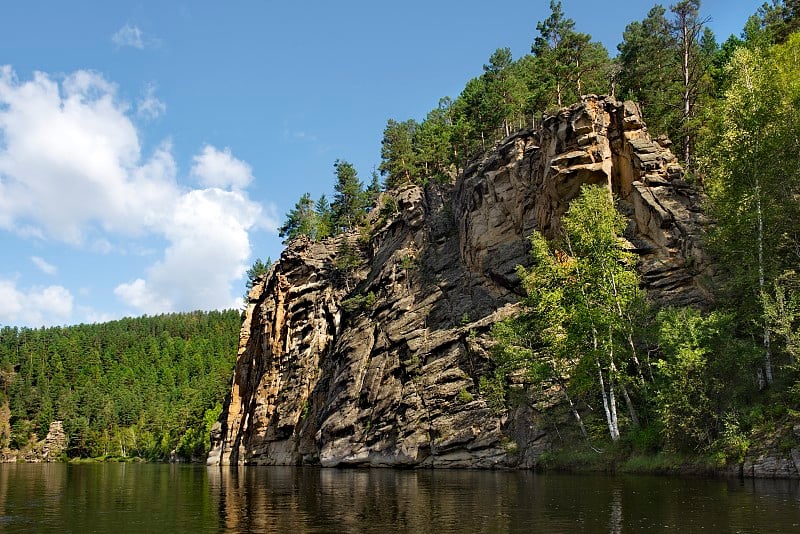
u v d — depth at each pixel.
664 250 47.22
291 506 26.62
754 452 29.75
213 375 165.00
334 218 107.06
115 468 94.75
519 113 84.69
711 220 45.41
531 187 61.69
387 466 57.03
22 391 194.88
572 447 42.25
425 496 28.69
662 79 62.31
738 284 37.69
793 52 43.19
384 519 21.30
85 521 23.30
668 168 50.72
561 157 54.66
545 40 73.38
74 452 174.12
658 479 31.16
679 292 44.59
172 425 155.38
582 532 16.97
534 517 20.12
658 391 34.56
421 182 95.19
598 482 31.27
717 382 32.47
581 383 40.31
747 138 37.97
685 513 19.58
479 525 18.98
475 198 67.12
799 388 30.02
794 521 17.59
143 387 198.62
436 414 55.31
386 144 100.56
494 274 61.12
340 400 68.50
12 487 45.03
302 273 93.25
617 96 65.62
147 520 23.11
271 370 89.50
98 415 180.62
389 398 61.75
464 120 84.75
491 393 50.50
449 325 62.44
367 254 90.38
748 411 31.56
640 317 40.72
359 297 77.94
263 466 77.75
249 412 90.75
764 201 37.09
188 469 79.44
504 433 48.94
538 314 43.84
